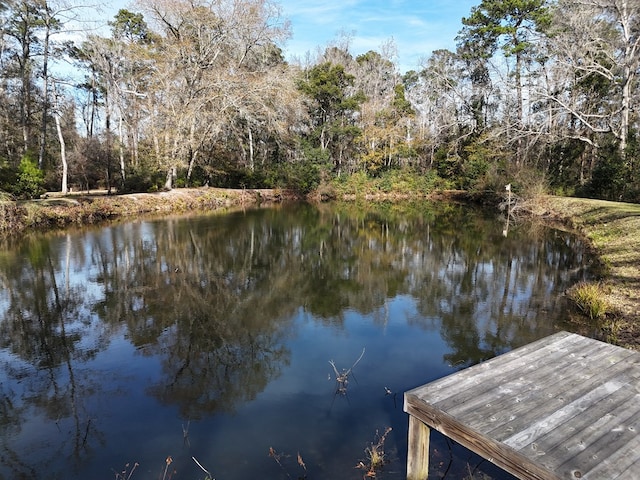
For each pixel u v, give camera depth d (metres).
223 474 3.50
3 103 23.28
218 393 4.87
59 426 4.28
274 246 13.63
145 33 30.61
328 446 3.84
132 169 25.70
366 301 8.27
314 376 5.27
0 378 5.28
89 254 11.84
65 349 6.08
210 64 24.20
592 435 2.69
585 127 22.92
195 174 27.39
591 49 19.20
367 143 32.84
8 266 10.48
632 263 8.86
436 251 12.80
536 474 2.43
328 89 30.83
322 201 28.56
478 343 6.19
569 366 3.61
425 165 33.69
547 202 19.48
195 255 12.10
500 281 9.38
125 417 4.41
